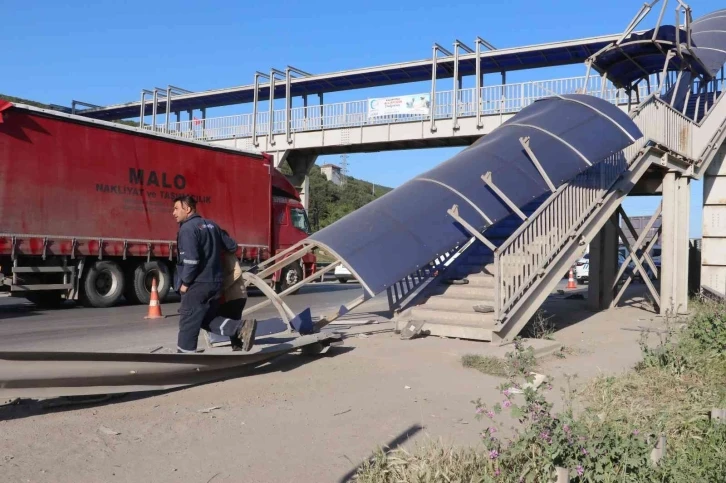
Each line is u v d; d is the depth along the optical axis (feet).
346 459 15.25
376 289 28.94
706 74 52.11
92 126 50.01
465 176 35.29
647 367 24.85
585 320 43.32
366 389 22.12
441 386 22.77
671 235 47.24
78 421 17.53
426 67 108.47
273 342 26.23
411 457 14.42
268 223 65.82
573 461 12.70
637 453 13.38
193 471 14.33
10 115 44.80
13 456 14.75
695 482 13.07
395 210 32.89
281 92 127.95
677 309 45.47
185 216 21.98
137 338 35.27
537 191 35.09
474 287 36.09
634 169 43.06
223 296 23.79
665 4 46.73
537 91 94.48
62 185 47.85
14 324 41.47
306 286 87.30
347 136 111.34
